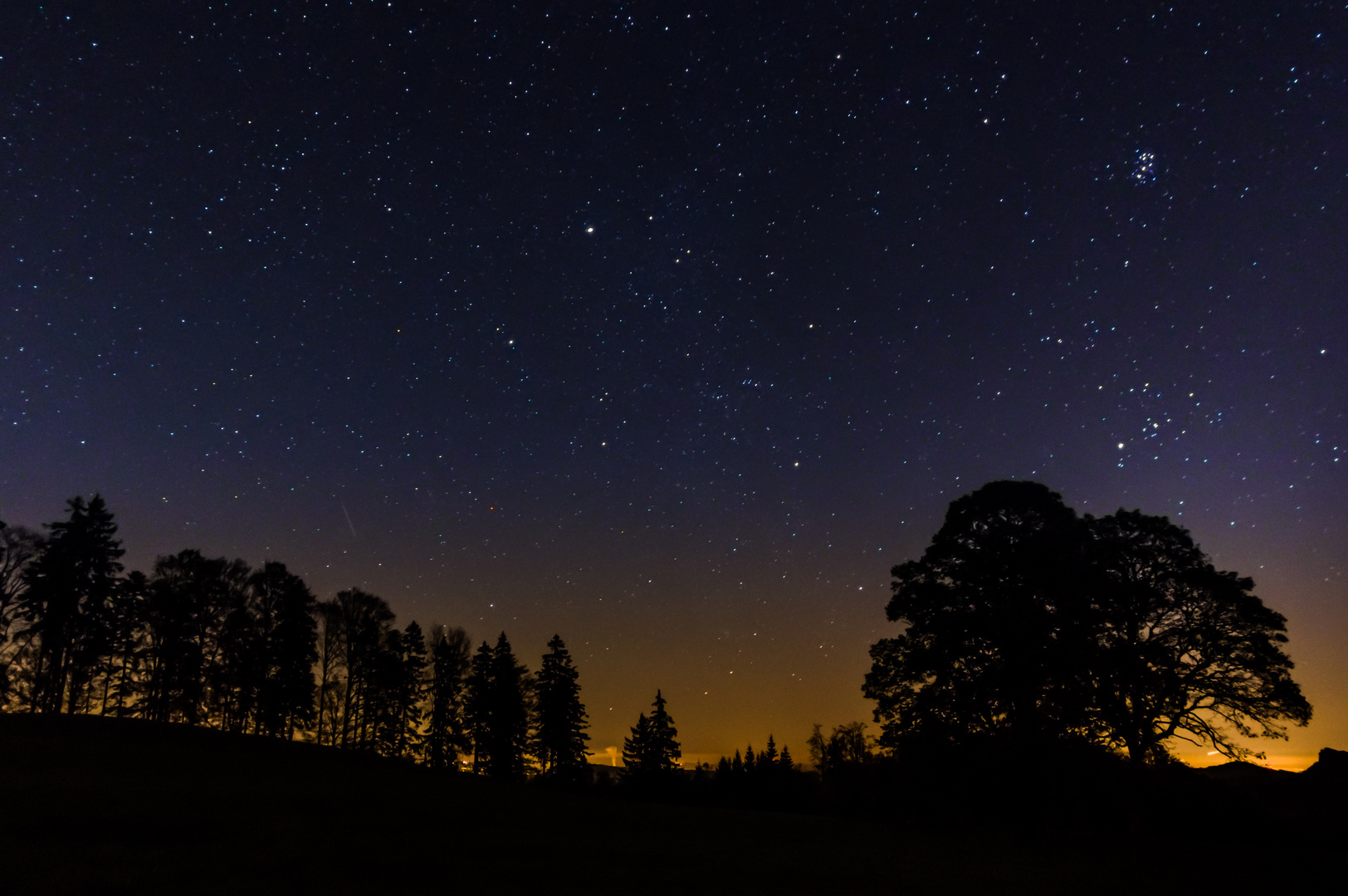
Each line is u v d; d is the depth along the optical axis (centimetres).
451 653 6066
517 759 5897
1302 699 2689
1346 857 2489
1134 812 2736
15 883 1307
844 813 4316
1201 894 1831
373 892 1412
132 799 2030
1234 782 3784
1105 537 3127
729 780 5572
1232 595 2808
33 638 4662
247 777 2662
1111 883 1941
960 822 2900
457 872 1623
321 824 1989
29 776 2242
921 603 3142
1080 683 2775
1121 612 2889
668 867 1842
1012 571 3042
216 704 5309
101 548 4950
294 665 5288
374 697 5728
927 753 2855
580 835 2238
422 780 3178
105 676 5041
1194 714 2883
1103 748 2762
